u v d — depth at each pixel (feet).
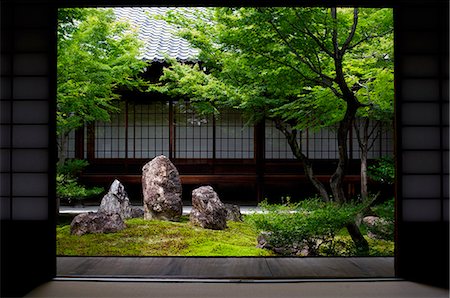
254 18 18.95
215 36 26.58
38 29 12.51
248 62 22.41
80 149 38.83
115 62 28.78
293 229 18.29
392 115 23.75
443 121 12.53
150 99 38.70
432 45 12.57
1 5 12.49
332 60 21.48
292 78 21.59
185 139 39.42
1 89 12.51
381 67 22.66
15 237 12.50
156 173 26.20
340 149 20.31
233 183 39.40
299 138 39.01
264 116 27.40
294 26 19.07
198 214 24.97
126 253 20.10
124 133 39.37
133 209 27.99
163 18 27.17
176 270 14.43
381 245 21.98
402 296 11.21
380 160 29.07
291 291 11.60
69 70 25.38
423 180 12.53
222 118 39.40
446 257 12.48
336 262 15.72
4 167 12.53
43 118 12.51
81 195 28.73
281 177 38.34
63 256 16.35
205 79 28.14
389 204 22.20
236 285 12.07
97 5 12.46
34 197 12.52
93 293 11.37
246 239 23.30
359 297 11.12
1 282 12.26
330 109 24.40
